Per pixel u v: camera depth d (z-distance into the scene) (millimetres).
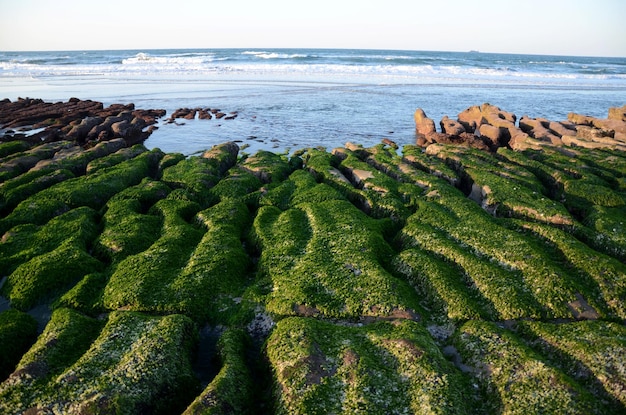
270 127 50406
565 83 93750
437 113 59281
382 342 12922
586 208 24391
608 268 16453
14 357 13625
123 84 84875
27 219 22656
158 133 47531
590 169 29891
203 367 13266
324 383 11328
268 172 30547
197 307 15453
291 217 21891
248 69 111188
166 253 18344
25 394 11055
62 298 16094
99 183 26906
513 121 47562
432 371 11578
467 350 13047
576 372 12016
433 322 14828
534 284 15867
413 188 26516
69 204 24500
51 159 33875
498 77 102562
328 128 50219
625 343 12398
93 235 21266
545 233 19703
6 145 37438
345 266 17141
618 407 10891
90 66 118000
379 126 51562
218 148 36312
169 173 29672
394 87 82375
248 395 11469
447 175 29781
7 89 78188
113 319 14148
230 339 13523
